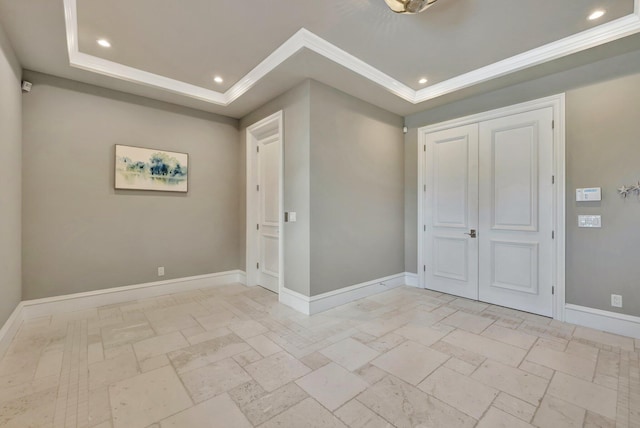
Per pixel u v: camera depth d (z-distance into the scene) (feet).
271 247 13.65
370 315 10.41
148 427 5.12
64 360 7.28
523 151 10.80
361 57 9.71
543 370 6.89
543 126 10.32
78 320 9.80
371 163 12.90
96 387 6.22
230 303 11.71
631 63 8.68
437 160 13.43
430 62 10.08
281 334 8.83
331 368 6.97
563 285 9.88
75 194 10.75
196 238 13.73
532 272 10.62
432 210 13.64
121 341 8.32
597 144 9.25
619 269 8.89
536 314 10.50
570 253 9.77
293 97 11.18
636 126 8.61
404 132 14.69
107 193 11.39
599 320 9.18
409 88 12.26
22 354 7.56
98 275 11.23
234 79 11.50
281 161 11.73
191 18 7.77
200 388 6.20
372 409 5.58
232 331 9.04
